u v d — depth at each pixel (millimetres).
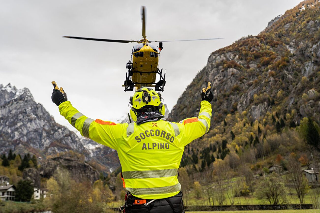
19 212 83562
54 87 3268
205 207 63562
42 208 87500
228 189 93938
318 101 176000
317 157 108375
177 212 2785
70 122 3074
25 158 183750
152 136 2893
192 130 3090
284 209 55000
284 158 121438
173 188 2820
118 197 87375
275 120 198750
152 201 2734
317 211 46375
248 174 99250
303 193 62375
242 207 59344
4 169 158125
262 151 145875
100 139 2936
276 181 62812
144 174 2773
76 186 56500
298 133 139000
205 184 118438
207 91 3512
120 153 2906
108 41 5242
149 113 3043
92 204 53250
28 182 109438
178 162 2957
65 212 50406
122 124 3010
